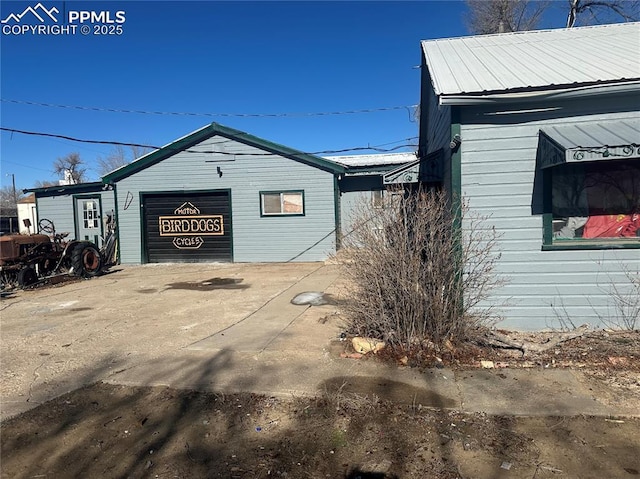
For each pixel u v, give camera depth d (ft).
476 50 27.37
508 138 18.11
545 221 17.85
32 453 10.56
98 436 11.27
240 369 15.24
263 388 13.62
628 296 17.54
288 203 46.65
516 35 31.96
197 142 47.75
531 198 18.04
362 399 12.62
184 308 25.71
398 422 11.41
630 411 11.57
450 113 19.22
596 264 17.71
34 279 34.94
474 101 17.67
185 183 48.24
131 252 49.42
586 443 10.25
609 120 17.71
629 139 15.15
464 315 16.40
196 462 9.99
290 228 46.78
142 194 48.98
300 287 31.22
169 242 49.34
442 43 31.17
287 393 13.21
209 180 47.83
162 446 10.70
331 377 14.26
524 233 18.12
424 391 13.09
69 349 18.22
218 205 48.08
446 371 14.49
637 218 17.98
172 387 14.03
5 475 9.73
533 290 18.13
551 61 22.06
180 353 17.22
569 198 18.19
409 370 14.65
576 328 17.69
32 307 27.32
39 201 54.24
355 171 46.78
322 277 35.60
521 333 17.92
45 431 11.57
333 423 11.48
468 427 11.09
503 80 18.93
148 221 49.62
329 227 46.03
